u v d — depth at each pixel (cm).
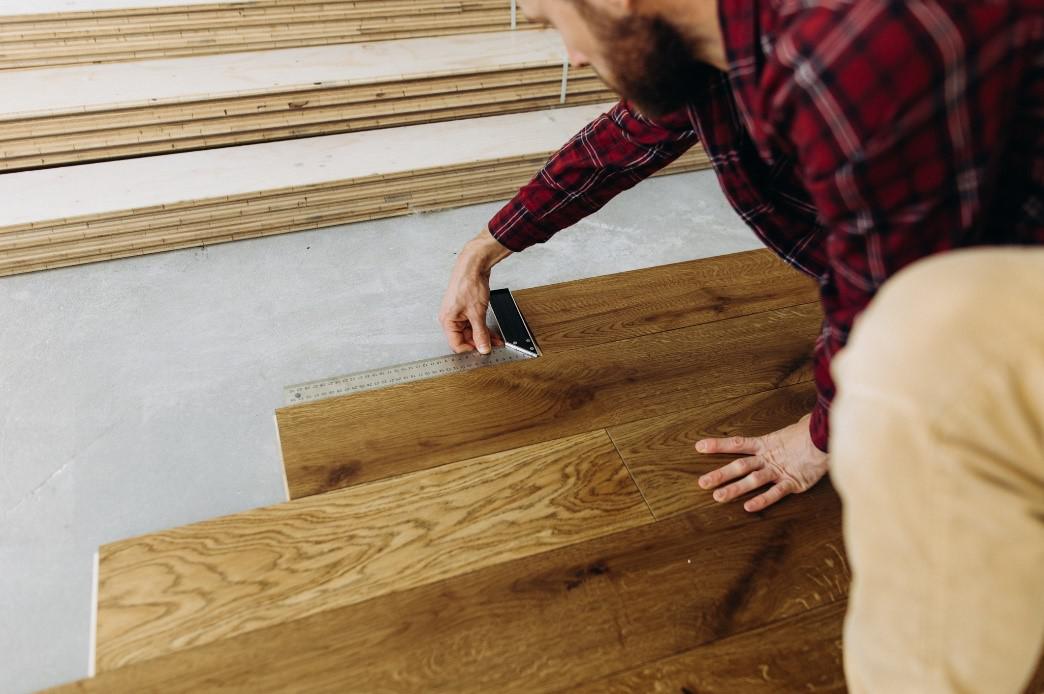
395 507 140
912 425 59
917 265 65
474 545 133
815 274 136
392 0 270
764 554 131
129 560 131
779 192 124
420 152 253
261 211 237
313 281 225
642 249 243
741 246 246
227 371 193
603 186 156
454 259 235
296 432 157
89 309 212
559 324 189
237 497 162
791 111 84
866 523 65
